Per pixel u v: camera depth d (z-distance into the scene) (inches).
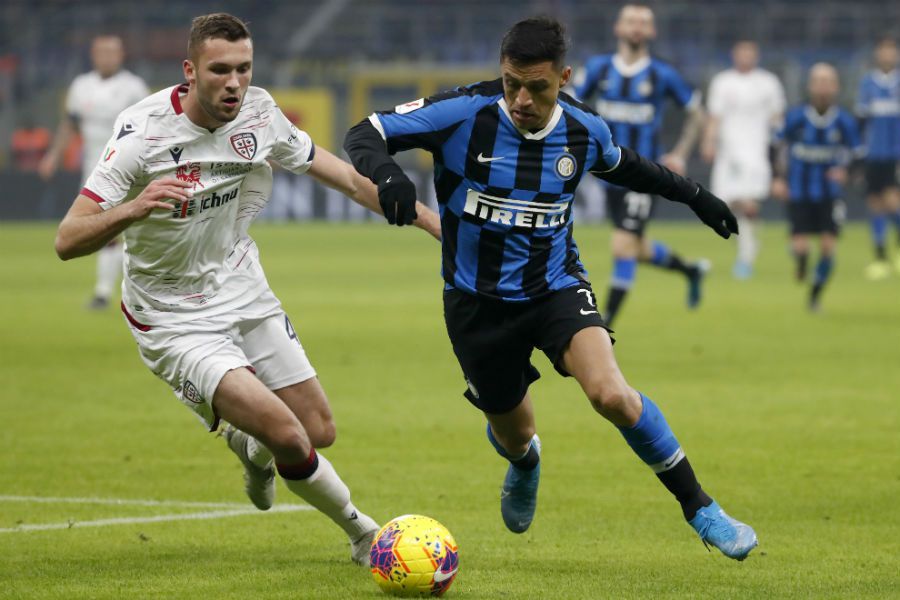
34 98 5393.7
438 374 1665.8
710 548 855.7
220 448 1224.2
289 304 2504.9
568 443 1239.5
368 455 1180.5
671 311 2425.0
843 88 5275.6
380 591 730.8
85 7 5753.0
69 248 748.0
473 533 904.3
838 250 4244.6
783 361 1764.3
